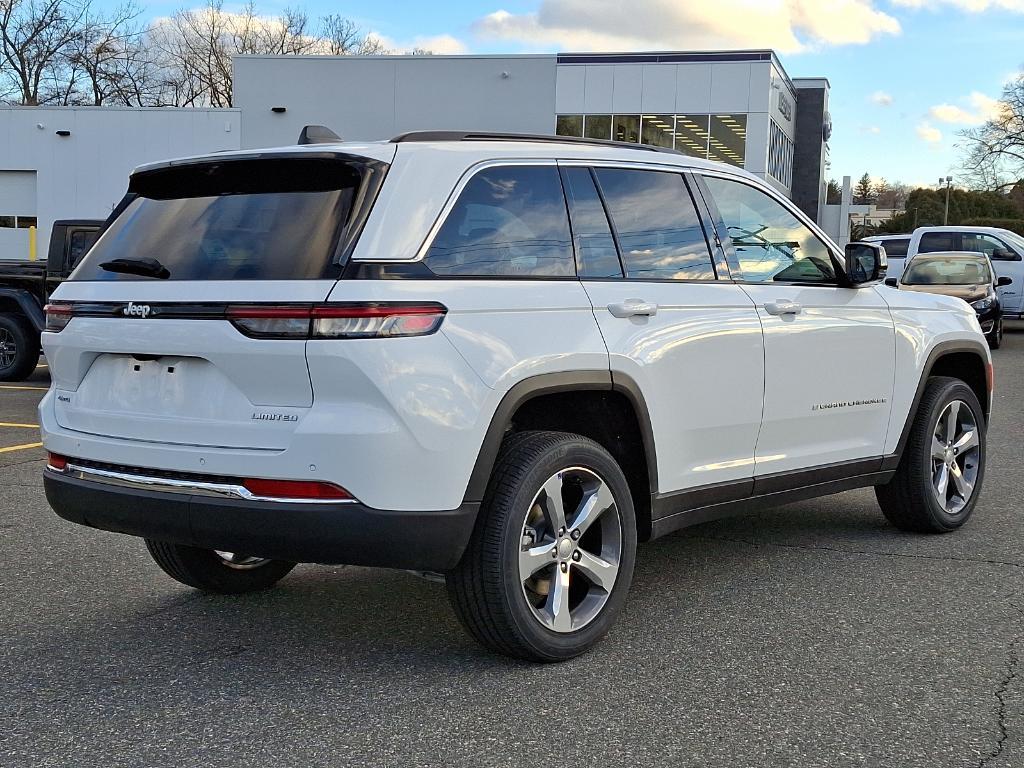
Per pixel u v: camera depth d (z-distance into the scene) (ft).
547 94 111.55
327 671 12.29
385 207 11.37
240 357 11.12
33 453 26.81
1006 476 24.52
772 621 14.05
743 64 106.22
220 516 11.24
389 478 10.85
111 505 12.05
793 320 15.56
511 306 11.93
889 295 17.83
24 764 9.87
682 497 14.15
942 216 316.60
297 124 117.39
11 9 186.09
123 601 15.07
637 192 14.11
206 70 216.95
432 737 10.44
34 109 121.90
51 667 12.46
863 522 19.93
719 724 10.73
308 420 10.84
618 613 13.06
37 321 41.68
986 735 10.49
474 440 11.34
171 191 12.98
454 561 11.37
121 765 9.87
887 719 10.86
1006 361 55.01
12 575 16.30
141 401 12.03
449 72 113.29
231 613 14.53
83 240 40.60
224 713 11.07
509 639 11.94
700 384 14.08
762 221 15.96
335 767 9.81
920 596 15.17
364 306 10.78
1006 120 200.13
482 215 12.19
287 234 11.46
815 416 16.07
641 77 108.78
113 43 194.70
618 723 10.75
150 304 11.77
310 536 10.91
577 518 12.57
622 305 13.08
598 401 13.30
